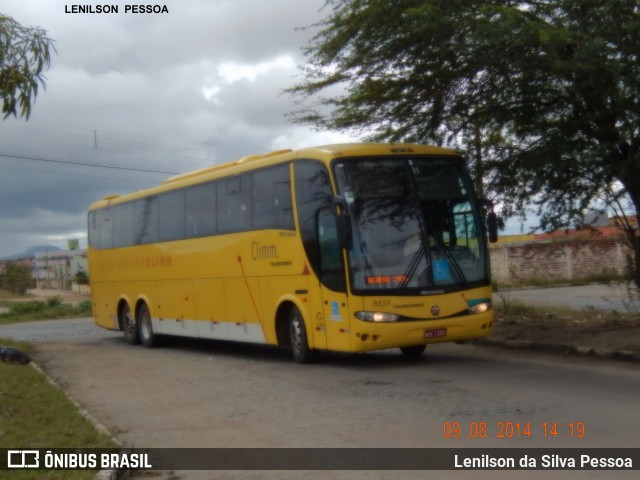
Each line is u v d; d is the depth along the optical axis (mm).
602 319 18094
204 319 18156
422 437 8828
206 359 17406
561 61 13094
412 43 14688
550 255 42344
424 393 11453
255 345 20359
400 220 13641
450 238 13875
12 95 10547
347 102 16953
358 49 15445
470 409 10156
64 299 67500
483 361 14703
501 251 41969
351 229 13102
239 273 16625
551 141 14664
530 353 15555
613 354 14195
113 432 9844
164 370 15773
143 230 21078
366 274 13289
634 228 16625
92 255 24516
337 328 13648
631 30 12562
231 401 11742
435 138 16641
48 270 116125
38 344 22688
